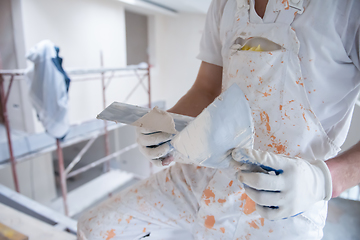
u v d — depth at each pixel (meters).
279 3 0.56
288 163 0.46
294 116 0.60
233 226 0.72
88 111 4.27
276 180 0.44
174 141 0.47
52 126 2.71
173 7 5.27
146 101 5.64
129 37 6.03
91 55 4.14
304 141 0.61
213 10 0.76
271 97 0.61
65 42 3.69
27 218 1.52
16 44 3.24
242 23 0.64
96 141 5.71
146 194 0.87
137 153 5.96
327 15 0.53
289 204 0.45
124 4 4.62
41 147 3.41
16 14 3.14
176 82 6.09
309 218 0.64
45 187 3.94
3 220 1.49
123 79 4.91
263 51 0.60
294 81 0.58
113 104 0.58
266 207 0.47
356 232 1.28
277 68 0.59
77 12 3.79
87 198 4.57
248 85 0.63
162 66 6.07
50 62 2.53
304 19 0.55
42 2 3.30
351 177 0.52
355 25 0.54
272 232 0.66
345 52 0.55
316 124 0.60
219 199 0.72
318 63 0.56
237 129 0.47
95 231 0.83
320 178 0.47
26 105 3.35
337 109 0.63
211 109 0.47
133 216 0.85
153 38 5.76
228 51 0.70
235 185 0.70
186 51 5.79
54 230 1.43
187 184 0.82
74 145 5.39
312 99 0.60
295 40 0.56
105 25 4.32
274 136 0.63
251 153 0.46
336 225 1.33
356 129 1.07
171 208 0.84
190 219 0.82
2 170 3.28
